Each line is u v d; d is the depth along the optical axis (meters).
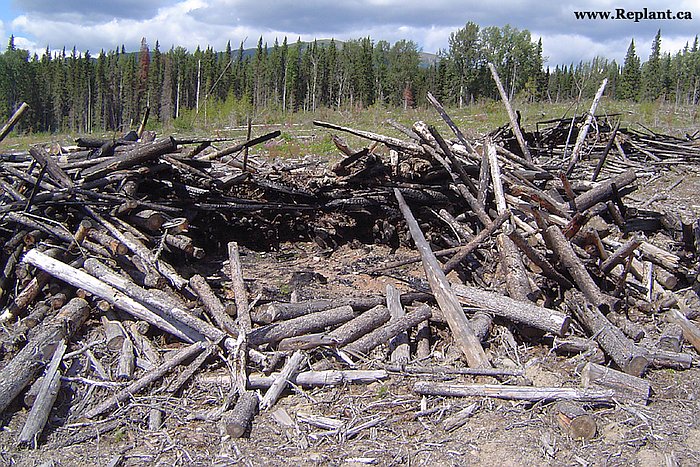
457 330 5.77
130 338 5.59
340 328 5.74
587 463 4.26
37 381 4.82
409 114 24.45
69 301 5.88
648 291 6.98
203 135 18.47
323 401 4.93
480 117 22.17
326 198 9.16
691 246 7.81
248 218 9.23
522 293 6.42
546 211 7.80
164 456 4.32
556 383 5.21
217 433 4.57
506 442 4.47
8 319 5.74
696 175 13.97
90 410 4.75
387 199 9.12
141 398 4.88
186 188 8.30
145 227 6.95
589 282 6.28
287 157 14.88
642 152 15.27
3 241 6.44
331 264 8.59
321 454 4.35
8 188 6.82
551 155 13.88
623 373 5.22
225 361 5.30
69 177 7.05
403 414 4.81
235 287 6.03
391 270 8.19
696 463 4.27
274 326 5.53
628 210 8.88
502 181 8.03
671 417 4.84
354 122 21.41
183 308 5.60
